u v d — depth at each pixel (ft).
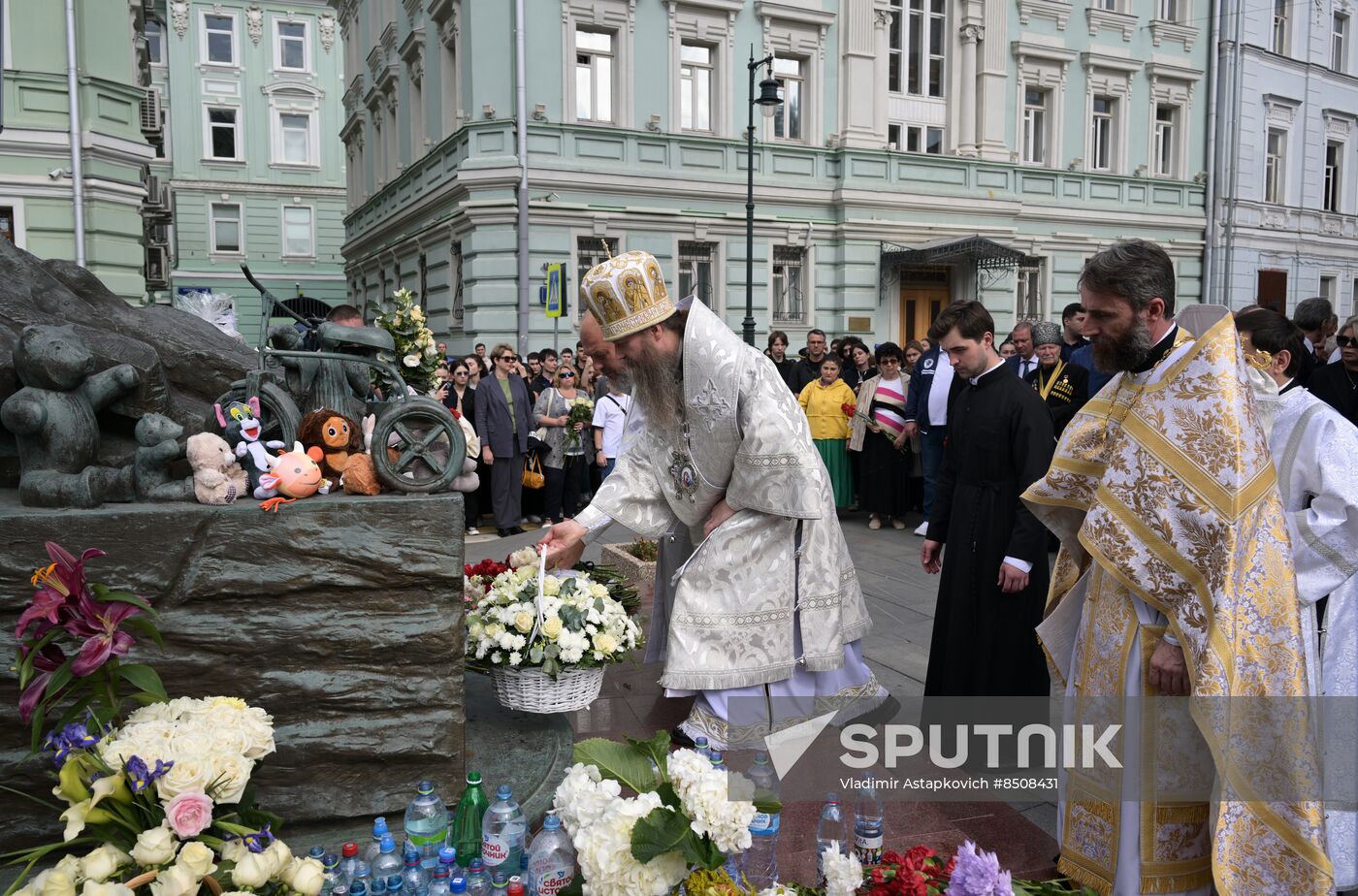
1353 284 79.82
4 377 9.59
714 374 10.98
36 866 8.24
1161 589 7.95
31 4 42.52
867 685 12.54
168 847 6.52
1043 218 63.00
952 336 11.91
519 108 47.65
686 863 7.18
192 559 8.40
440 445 9.41
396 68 65.26
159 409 10.05
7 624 8.12
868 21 56.08
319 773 8.71
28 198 43.42
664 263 52.80
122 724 7.72
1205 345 7.93
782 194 55.06
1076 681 9.04
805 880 8.62
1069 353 26.00
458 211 50.31
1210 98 68.49
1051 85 62.90
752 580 11.40
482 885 7.74
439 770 8.98
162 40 95.86
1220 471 7.70
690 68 53.98
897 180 57.72
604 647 11.35
